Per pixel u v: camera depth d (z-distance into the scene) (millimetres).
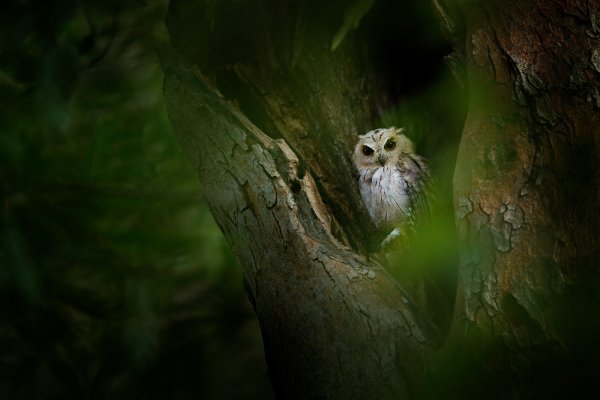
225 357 10133
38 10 9641
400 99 9945
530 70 9547
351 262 9633
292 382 9625
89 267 9844
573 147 9531
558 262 9508
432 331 9594
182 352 9977
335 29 9898
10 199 9750
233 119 9727
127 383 9922
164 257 9992
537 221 9523
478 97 9562
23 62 9648
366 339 9586
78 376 9844
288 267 9648
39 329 9820
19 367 9836
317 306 9617
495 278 9523
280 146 9703
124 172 9992
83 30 9773
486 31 9562
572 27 9539
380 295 9609
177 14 9836
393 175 9875
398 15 9891
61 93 9586
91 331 9906
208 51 9852
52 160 9953
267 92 9875
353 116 9922
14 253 9688
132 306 9758
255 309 9703
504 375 9508
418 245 9758
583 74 9531
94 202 9945
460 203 9555
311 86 9898
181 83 9781
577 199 9516
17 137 9844
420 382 9555
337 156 9883
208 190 9734
